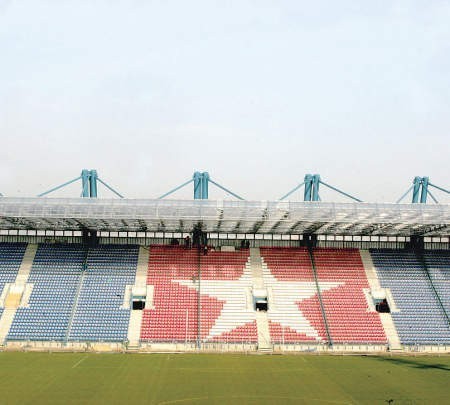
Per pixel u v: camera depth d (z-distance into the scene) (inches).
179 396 1608.0
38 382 1755.7
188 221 2667.3
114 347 2406.5
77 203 2524.6
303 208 2541.8
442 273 2965.1
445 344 2536.9
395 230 2933.1
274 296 2748.5
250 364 2111.2
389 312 2696.9
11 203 2507.4
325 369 2031.3
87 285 2733.8
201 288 2763.3
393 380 1851.6
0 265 2819.9
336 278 2888.8
